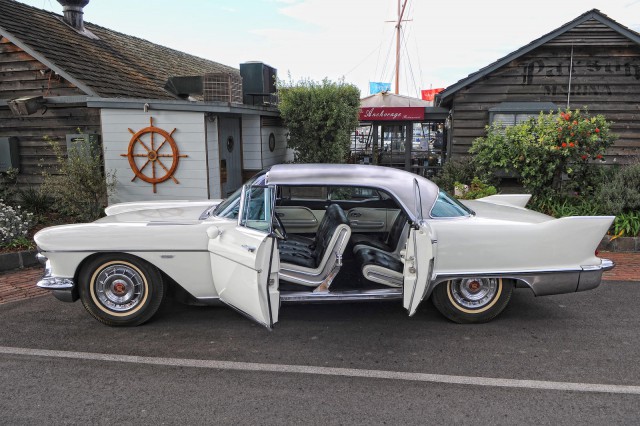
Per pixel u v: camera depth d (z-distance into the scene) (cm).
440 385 360
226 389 357
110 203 984
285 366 392
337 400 341
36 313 513
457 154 1227
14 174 1060
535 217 477
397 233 518
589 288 457
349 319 491
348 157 1510
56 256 451
